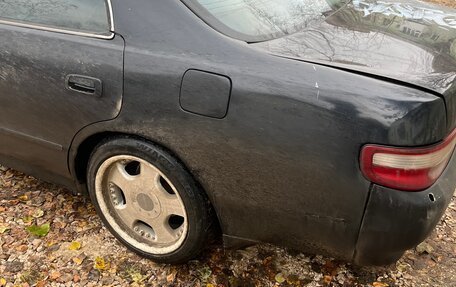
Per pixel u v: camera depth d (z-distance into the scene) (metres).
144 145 2.09
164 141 2.01
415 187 1.70
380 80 1.71
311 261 2.46
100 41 2.08
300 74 1.77
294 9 2.18
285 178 1.84
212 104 1.85
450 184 1.87
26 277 2.37
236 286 2.32
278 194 1.89
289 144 1.77
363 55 1.85
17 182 3.04
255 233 2.08
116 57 2.02
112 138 2.20
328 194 1.79
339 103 1.69
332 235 1.88
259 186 1.91
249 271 2.40
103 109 2.10
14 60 2.28
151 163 2.11
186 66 1.89
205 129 1.89
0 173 3.11
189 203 2.11
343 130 1.69
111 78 2.03
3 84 2.36
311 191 1.82
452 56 1.94
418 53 1.90
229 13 2.01
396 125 1.63
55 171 2.54
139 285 2.34
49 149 2.42
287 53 1.86
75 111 2.19
